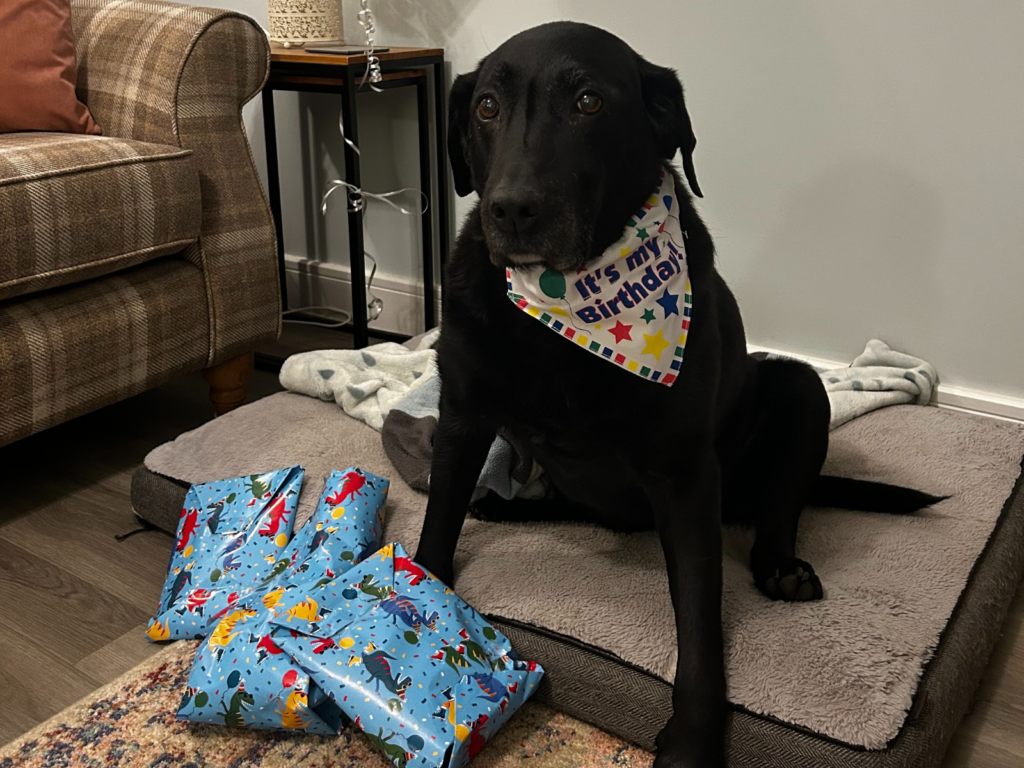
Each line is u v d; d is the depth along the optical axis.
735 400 1.38
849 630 1.21
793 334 2.14
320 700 1.12
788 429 1.42
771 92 1.97
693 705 1.08
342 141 2.61
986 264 1.87
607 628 1.23
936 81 1.80
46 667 1.32
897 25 1.80
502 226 1.03
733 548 1.47
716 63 2.00
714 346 1.20
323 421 1.83
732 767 1.11
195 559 1.42
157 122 1.84
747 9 1.93
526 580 1.35
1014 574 1.43
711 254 1.25
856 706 1.08
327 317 2.81
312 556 1.35
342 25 2.36
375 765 1.13
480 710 1.10
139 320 1.78
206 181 1.89
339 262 2.77
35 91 1.85
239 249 1.96
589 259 1.12
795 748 1.07
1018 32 1.70
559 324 1.12
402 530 1.49
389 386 1.91
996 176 1.81
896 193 1.91
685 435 1.15
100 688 1.26
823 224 2.01
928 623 1.23
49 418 1.66
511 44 1.10
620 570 1.37
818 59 1.90
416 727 1.06
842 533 1.47
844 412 1.85
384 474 1.66
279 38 2.32
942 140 1.83
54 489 1.80
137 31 1.89
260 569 1.40
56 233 1.59
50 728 1.18
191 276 1.89
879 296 2.01
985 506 1.54
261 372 2.41
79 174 1.61
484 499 1.55
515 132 1.05
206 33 1.83
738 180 2.07
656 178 1.18
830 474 1.66
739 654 1.17
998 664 1.36
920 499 1.48
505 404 1.21
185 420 2.11
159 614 1.37
